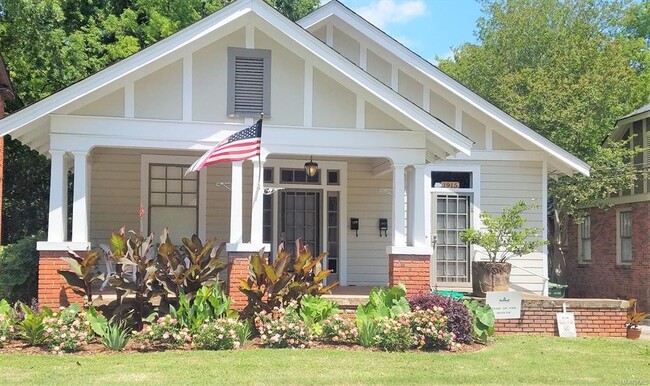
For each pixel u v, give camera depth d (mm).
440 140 13406
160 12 24547
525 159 16703
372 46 16656
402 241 13211
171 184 15992
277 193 16641
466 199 16719
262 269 11484
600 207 23797
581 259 26250
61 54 21812
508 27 28438
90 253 11203
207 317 10852
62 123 12195
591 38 26875
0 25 20547
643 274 22000
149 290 11094
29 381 8289
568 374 9625
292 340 10773
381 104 13133
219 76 12734
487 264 14320
